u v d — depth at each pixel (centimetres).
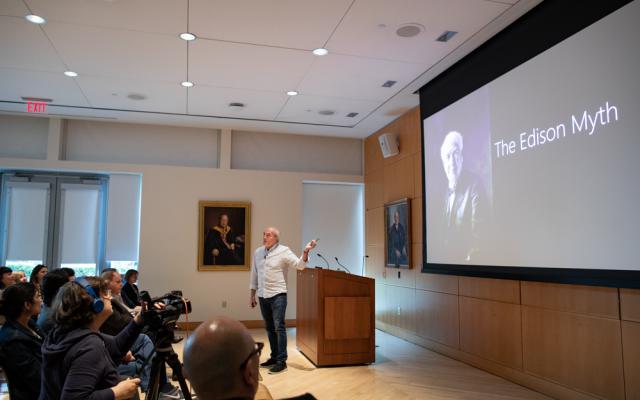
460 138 531
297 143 873
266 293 521
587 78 367
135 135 801
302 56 512
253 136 855
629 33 333
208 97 652
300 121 774
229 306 789
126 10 411
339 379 470
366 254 858
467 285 540
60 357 186
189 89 619
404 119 722
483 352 508
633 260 326
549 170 403
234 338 95
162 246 775
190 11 412
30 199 759
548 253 402
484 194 487
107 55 509
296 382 459
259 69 548
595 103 359
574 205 377
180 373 240
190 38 466
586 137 366
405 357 571
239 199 818
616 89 342
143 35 460
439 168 575
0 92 633
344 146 895
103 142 787
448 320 577
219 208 803
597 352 367
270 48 491
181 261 779
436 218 578
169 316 239
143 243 767
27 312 240
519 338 453
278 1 396
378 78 579
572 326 391
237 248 803
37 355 238
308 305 561
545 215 406
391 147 733
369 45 484
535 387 430
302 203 862
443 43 483
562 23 390
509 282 469
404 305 695
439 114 575
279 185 839
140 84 600
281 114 734
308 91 627
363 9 410
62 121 760
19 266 746
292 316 823
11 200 753
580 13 373
